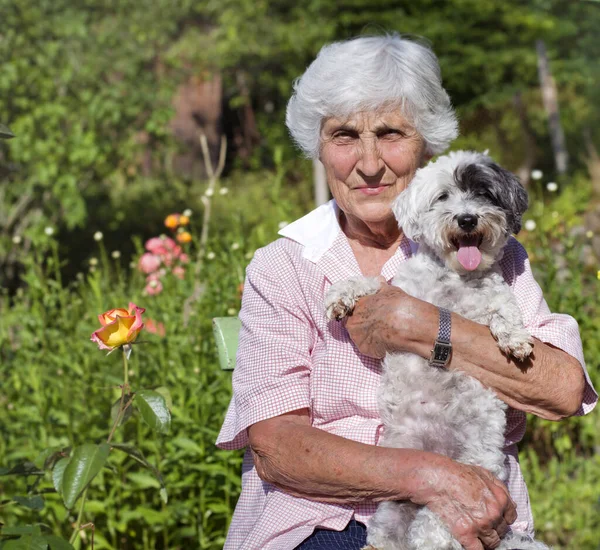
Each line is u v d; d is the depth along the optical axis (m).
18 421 4.41
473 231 2.71
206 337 4.42
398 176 2.81
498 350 2.52
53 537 2.49
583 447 5.47
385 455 2.42
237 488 4.05
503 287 2.73
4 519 4.16
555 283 5.27
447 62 15.45
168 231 11.98
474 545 2.35
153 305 4.75
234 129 16.81
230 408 2.79
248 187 13.65
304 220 2.92
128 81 10.84
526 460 5.18
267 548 2.53
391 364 2.62
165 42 12.45
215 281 4.66
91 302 5.20
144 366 4.39
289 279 2.79
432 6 15.71
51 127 9.77
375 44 2.74
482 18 15.81
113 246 11.55
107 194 11.94
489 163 2.94
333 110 2.74
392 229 2.88
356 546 2.50
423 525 2.37
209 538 4.15
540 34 16.16
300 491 2.53
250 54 14.83
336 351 2.66
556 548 4.77
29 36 10.08
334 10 15.14
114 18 11.19
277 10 15.21
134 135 11.40
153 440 4.16
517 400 2.56
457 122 2.89
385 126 2.75
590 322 5.21
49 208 10.23
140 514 3.96
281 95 15.95
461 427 2.57
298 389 2.64
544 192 14.56
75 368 4.34
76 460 2.49
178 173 14.19
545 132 16.78
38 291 4.93
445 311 2.55
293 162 14.41
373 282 2.66
